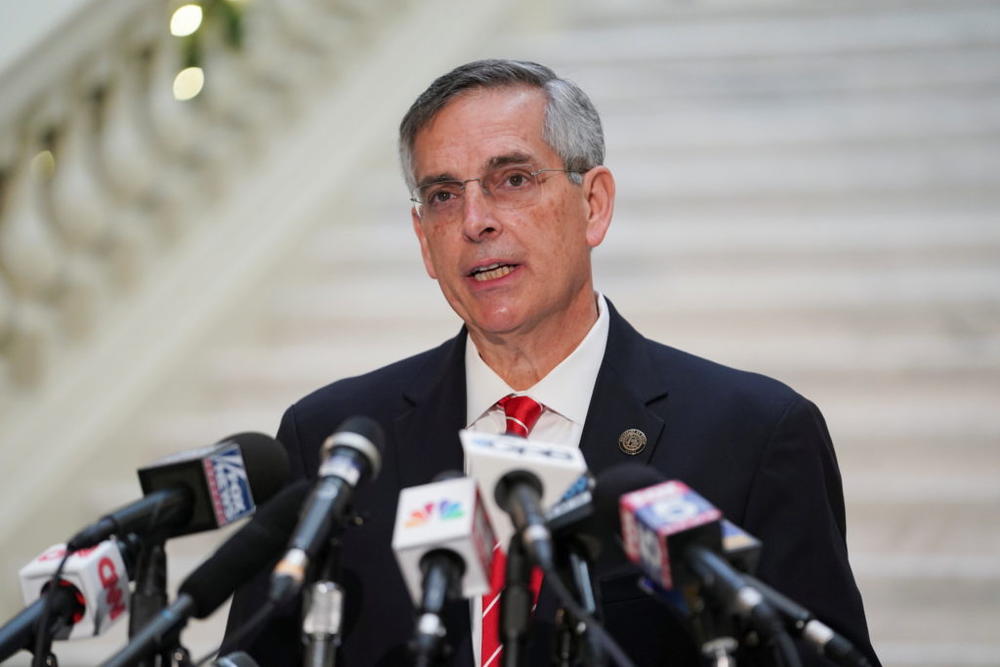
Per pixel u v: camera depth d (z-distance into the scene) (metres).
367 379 8.91
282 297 19.98
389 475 8.22
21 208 16.70
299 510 6.04
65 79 16.89
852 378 17.19
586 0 23.25
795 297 18.08
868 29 21.86
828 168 19.91
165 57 18.36
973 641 14.89
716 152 20.47
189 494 6.03
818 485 7.77
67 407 17.56
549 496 5.61
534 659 7.25
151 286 18.84
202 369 18.95
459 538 5.30
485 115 7.84
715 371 8.31
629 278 18.88
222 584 5.81
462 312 8.13
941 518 15.93
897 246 18.52
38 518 17.06
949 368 17.06
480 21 23.06
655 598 7.32
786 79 21.42
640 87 21.66
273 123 21.00
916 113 20.42
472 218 7.75
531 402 8.13
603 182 8.38
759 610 4.78
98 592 6.03
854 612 7.47
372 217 21.23
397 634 7.61
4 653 5.81
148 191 18.95
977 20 21.77
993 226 18.58
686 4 22.83
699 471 7.77
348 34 22.31
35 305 17.44
